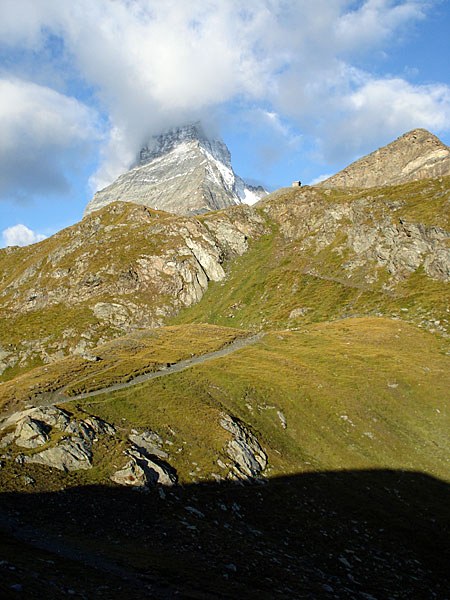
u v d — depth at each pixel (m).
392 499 57.38
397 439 74.12
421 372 94.62
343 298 168.88
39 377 75.06
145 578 27.91
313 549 42.44
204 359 98.19
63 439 48.22
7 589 19.27
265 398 77.88
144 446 53.16
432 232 171.12
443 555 46.75
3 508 35.94
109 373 78.00
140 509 41.56
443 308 131.75
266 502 49.91
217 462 54.16
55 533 33.75
